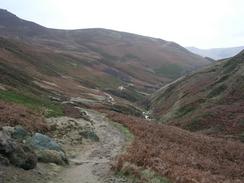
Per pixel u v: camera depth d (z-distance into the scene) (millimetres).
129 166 22172
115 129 46375
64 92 91375
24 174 18625
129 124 50750
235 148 46625
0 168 18000
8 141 19500
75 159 26469
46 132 34062
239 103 77062
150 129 47844
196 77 110250
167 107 101875
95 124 49594
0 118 31688
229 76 92688
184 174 21734
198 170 25891
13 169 18641
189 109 84812
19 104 44500
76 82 124750
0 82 60344
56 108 55281
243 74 87312
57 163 22969
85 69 167875
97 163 24953
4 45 120562
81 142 33688
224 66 104500
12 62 100688
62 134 34906
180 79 126625
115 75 188250
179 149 35031
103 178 20938
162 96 119000
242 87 82938
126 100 134750
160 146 33531
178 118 83188
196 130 71312
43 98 65562
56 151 23859
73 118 48844
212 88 90625
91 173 22000
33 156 20219
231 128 67188
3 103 40000
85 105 78250
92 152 29938
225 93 84125
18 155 19469
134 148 29500
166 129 52000
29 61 117375
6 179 17109
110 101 103688
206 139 50188
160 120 89562
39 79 96125
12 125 30672
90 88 123625
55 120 40844
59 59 163875
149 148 30000
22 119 33438
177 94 105562
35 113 40938
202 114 76312
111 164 23875
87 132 36375
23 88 66688
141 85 184500
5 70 74562
